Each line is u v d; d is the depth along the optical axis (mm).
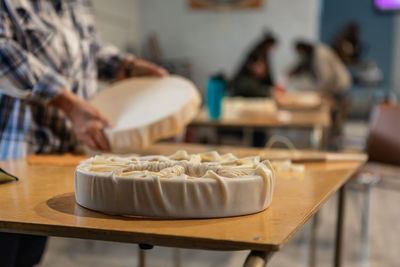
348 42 9289
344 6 9750
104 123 1199
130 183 662
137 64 1535
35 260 1392
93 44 1507
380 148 2486
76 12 1438
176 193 657
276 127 2383
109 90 1421
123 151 1214
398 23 9617
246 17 7988
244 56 8047
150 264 2262
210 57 8141
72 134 1376
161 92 1359
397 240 2617
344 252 2424
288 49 7941
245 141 3283
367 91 8812
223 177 690
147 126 1186
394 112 2480
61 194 812
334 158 1216
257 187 688
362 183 2297
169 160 796
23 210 707
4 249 1252
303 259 2307
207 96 2617
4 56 1132
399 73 9703
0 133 1277
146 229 610
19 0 1233
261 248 559
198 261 2301
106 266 2225
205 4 8039
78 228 623
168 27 8180
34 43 1262
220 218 668
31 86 1155
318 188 878
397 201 3484
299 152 1308
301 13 7852
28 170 1044
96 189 688
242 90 4605
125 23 7547
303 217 675
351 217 3029
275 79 7977
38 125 1327
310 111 3006
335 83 5766
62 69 1342
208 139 4094
